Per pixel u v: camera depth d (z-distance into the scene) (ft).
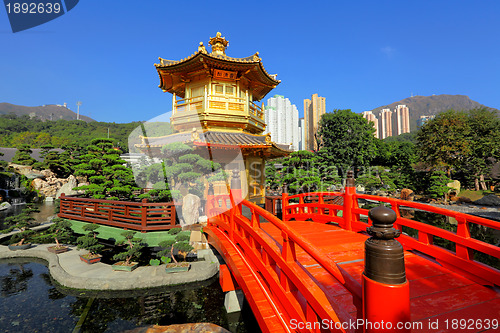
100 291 28.66
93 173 58.85
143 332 21.97
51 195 118.52
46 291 29.63
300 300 10.83
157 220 35.42
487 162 116.57
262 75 46.68
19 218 42.86
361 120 139.74
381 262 6.11
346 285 7.21
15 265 37.50
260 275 14.78
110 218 37.70
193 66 42.88
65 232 41.73
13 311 25.85
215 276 32.45
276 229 23.97
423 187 113.60
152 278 29.89
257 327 23.09
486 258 41.65
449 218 73.97
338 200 40.42
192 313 25.16
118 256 31.60
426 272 13.66
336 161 130.00
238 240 17.65
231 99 44.86
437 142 114.52
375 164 172.86
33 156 172.45
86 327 23.25
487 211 79.92
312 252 8.75
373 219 6.52
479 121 117.08
